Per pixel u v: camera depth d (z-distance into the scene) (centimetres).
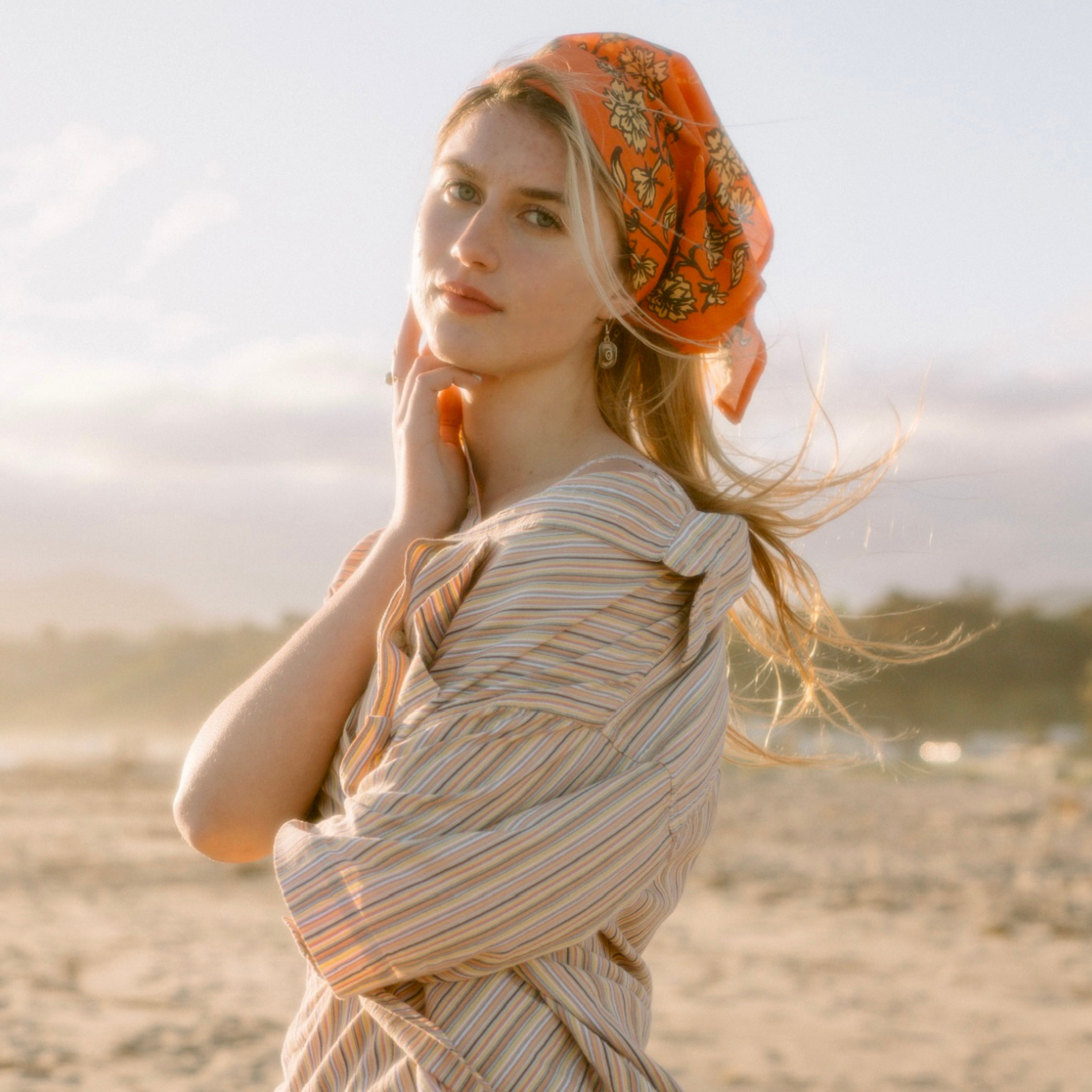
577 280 136
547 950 114
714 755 129
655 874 120
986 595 11006
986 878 1405
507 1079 113
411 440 142
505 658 118
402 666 122
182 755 5856
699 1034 686
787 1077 596
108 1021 661
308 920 113
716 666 131
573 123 133
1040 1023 730
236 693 132
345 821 116
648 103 144
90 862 1446
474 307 137
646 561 124
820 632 163
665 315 151
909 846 1755
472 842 111
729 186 150
